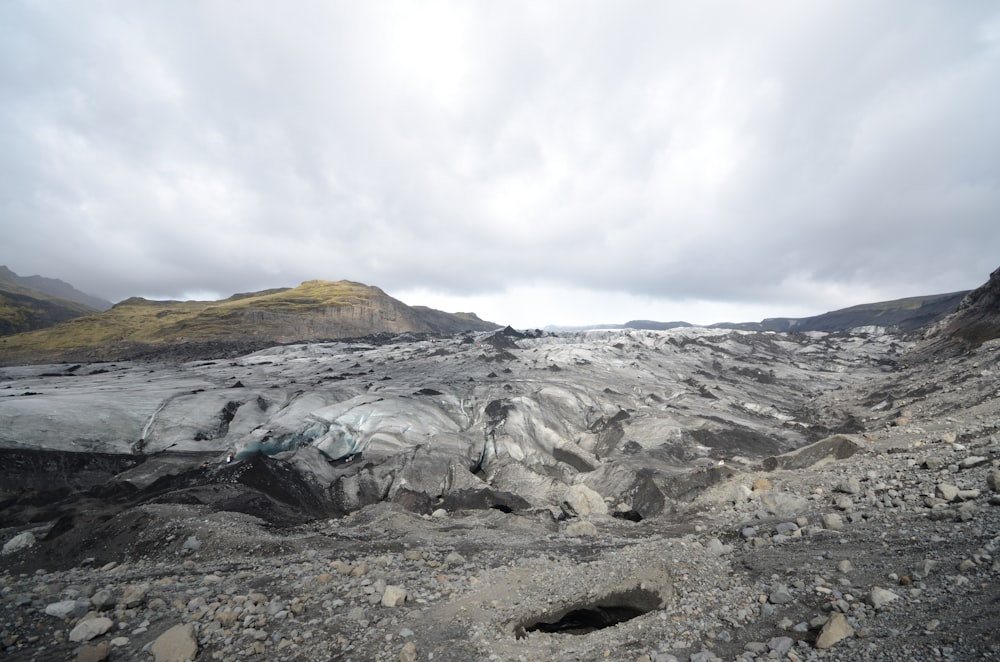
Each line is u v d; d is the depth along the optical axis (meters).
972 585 9.25
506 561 19.70
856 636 8.64
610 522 29.09
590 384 80.62
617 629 11.36
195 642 11.29
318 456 44.47
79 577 17.84
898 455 23.09
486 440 54.72
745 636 9.91
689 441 50.59
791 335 141.88
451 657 11.01
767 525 17.91
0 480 39.56
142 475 39.75
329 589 15.26
